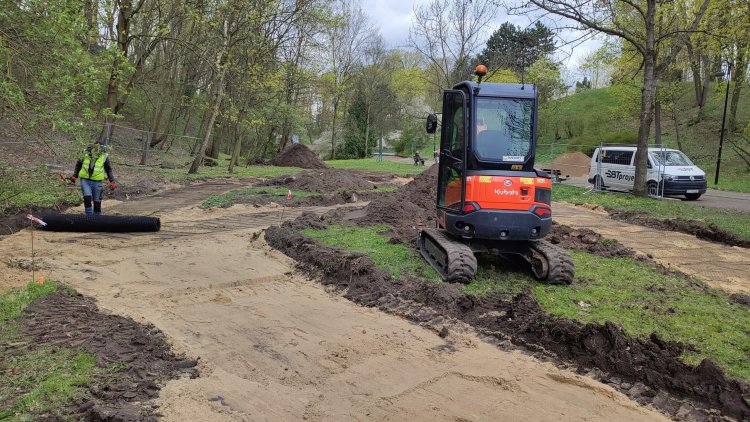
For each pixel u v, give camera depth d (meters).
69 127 6.20
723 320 5.88
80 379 4.11
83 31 6.66
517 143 7.35
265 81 26.05
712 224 12.06
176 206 13.96
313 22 26.03
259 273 7.65
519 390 4.29
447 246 7.26
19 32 6.21
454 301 6.22
